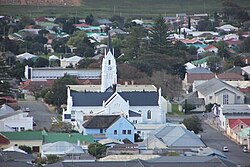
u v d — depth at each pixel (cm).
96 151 18238
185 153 18038
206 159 16400
